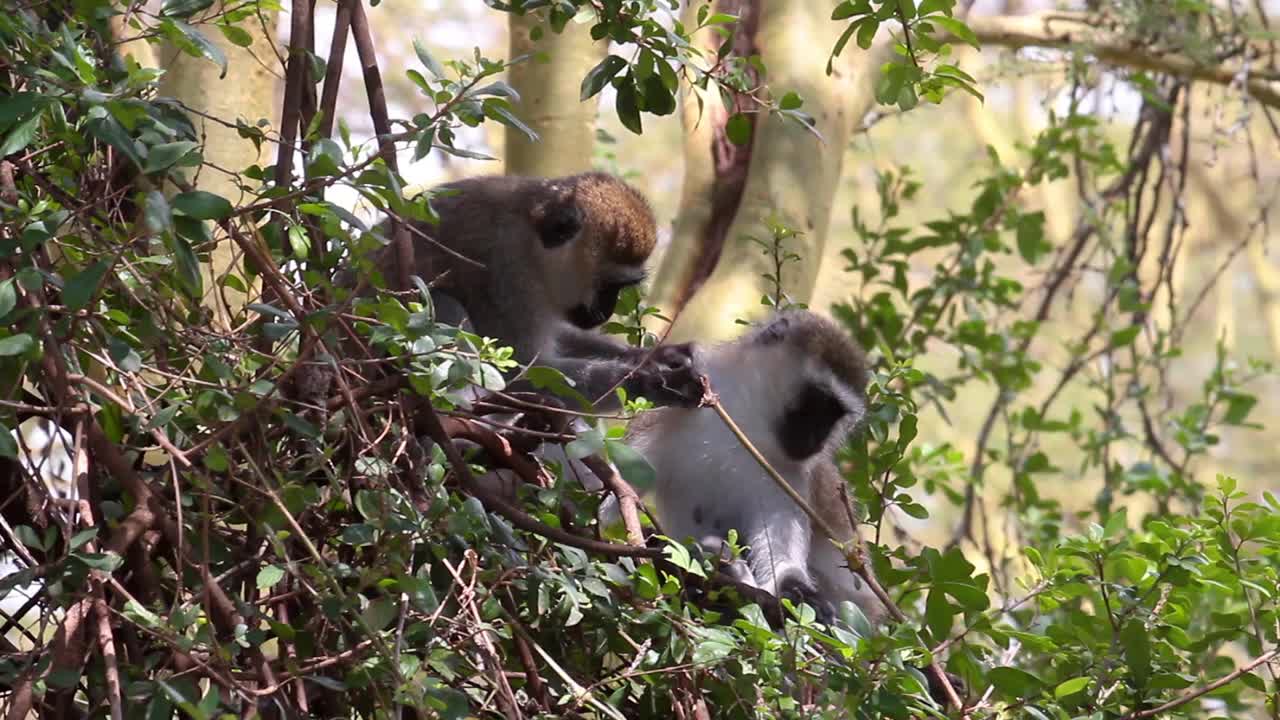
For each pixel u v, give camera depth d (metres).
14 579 3.05
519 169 7.37
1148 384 8.36
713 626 3.91
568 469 5.09
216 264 4.88
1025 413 8.08
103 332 3.38
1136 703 4.01
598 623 3.88
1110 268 8.88
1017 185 8.23
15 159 3.60
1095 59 8.92
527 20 7.29
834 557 6.25
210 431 3.43
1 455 3.20
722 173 6.94
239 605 3.26
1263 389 20.44
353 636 3.42
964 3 8.59
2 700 3.38
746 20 6.95
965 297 8.16
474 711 3.55
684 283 6.85
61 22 3.61
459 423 4.09
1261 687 3.98
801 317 6.23
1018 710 3.90
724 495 6.11
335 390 3.72
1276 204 19.33
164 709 2.99
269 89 5.51
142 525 3.24
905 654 3.74
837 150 6.89
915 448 7.68
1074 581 4.37
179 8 3.66
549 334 6.25
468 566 3.64
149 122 3.36
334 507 3.57
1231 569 4.34
